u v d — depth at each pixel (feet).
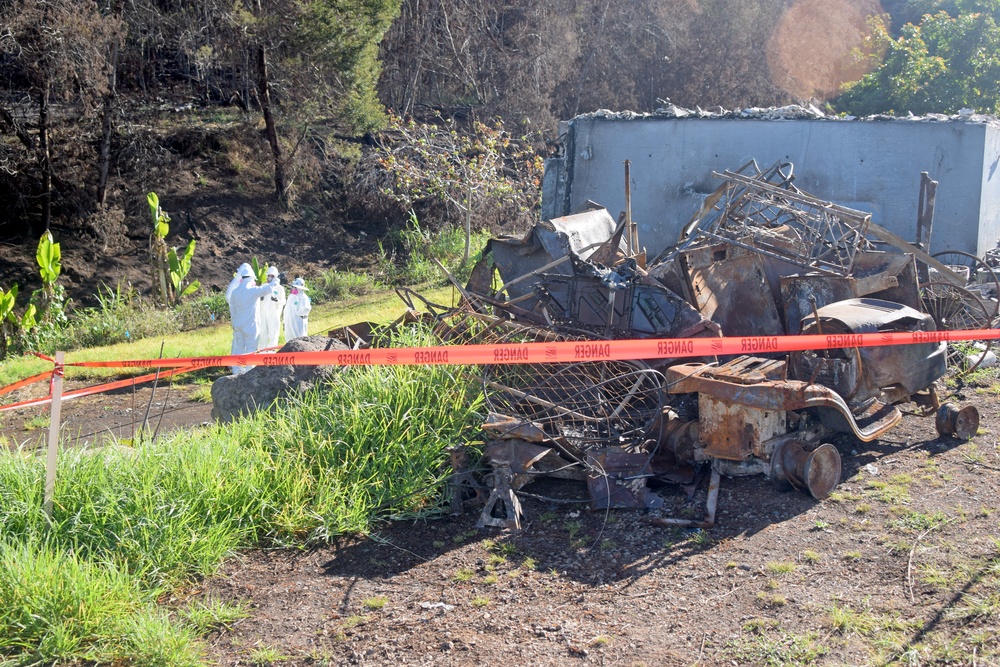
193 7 84.89
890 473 20.11
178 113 96.43
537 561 16.93
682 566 16.29
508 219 83.05
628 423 21.39
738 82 108.58
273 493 18.66
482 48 110.22
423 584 16.20
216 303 65.62
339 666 13.51
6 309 55.98
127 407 33.22
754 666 12.87
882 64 82.23
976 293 30.55
